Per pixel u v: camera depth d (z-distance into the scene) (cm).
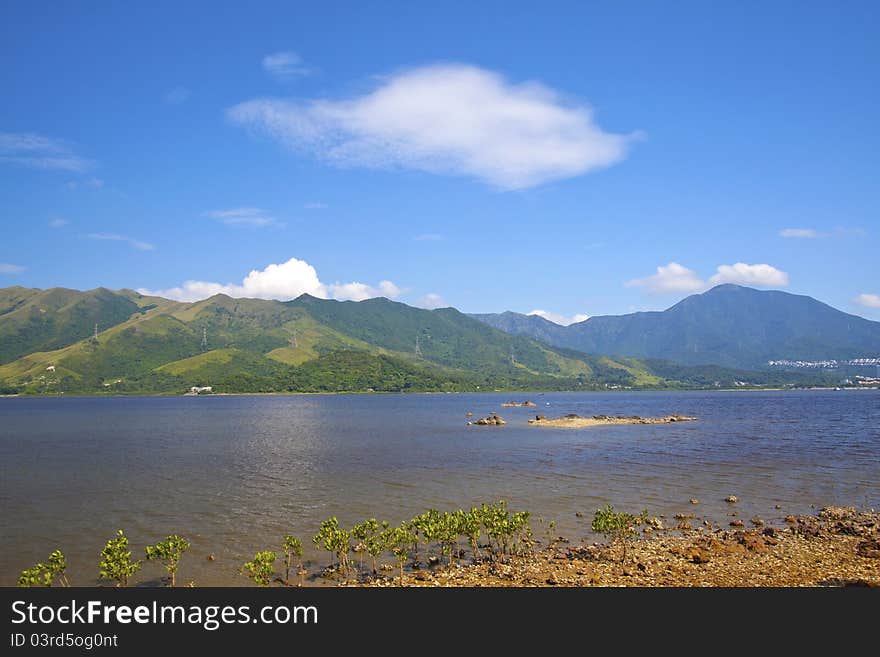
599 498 5956
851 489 6406
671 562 3875
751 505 5641
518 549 4250
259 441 11956
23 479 7300
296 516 5294
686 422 16450
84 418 19925
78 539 4622
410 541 4041
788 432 13150
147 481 7100
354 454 9694
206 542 4503
